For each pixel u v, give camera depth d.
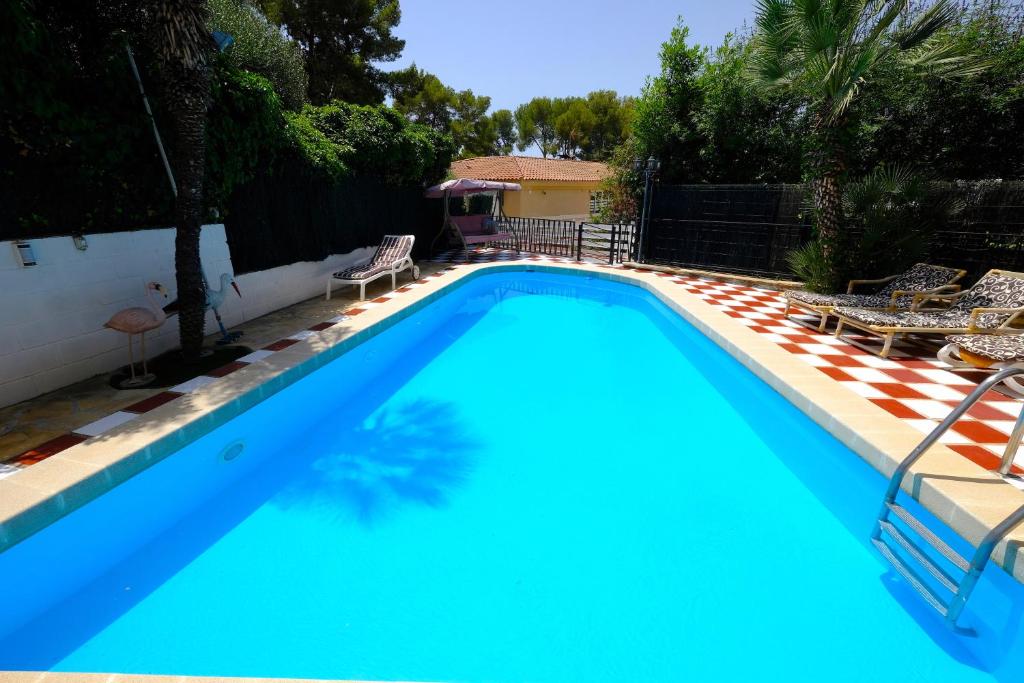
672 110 11.90
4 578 2.53
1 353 3.84
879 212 7.34
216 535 3.09
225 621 2.46
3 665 2.21
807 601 2.62
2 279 3.81
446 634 2.41
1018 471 3.06
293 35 20.73
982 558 2.24
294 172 7.43
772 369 4.96
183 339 4.90
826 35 6.59
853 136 7.44
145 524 3.19
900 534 2.89
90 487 2.94
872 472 3.45
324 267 8.45
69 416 3.75
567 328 7.93
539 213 25.84
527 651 2.33
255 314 6.82
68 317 4.32
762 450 4.25
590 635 2.41
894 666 2.26
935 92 8.87
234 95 5.84
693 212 10.73
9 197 3.89
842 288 7.82
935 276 6.46
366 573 2.79
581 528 3.20
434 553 2.95
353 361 5.96
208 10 4.38
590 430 4.55
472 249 13.65
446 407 5.00
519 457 4.08
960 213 7.37
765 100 10.55
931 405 4.16
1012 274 5.63
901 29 6.69
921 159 9.56
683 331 7.74
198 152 4.59
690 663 2.27
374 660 2.27
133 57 4.66
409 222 11.78
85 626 2.41
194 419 3.70
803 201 9.15
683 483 3.74
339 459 4.00
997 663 2.27
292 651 2.31
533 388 5.51
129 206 4.88
